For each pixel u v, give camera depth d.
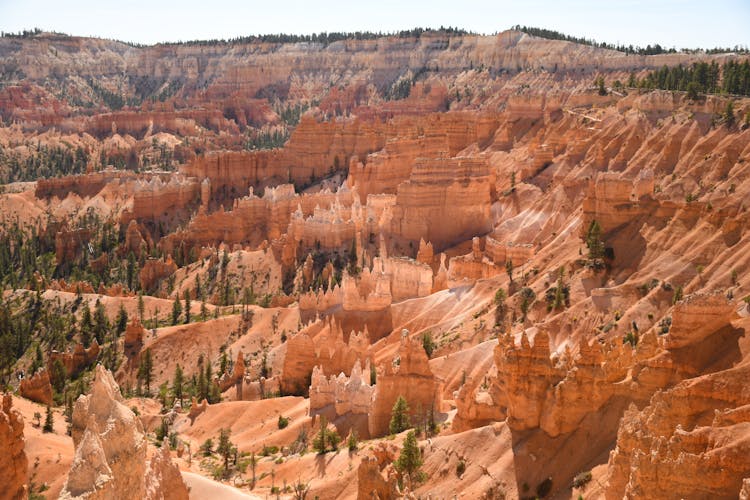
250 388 119.38
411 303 131.75
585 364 62.75
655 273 102.69
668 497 46.66
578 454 60.38
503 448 65.50
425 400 89.50
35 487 78.94
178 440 100.44
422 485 68.00
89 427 43.66
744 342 57.41
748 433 46.34
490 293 124.62
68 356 139.12
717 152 134.25
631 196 119.31
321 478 78.38
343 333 130.12
